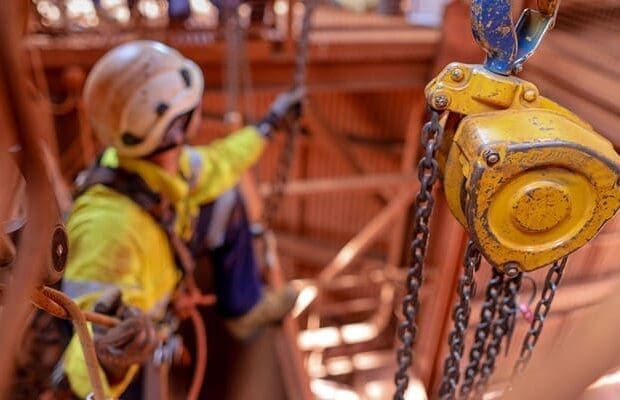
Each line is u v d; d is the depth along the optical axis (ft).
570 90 11.75
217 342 12.38
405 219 29.58
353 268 32.37
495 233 3.91
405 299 4.69
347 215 32.32
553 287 4.64
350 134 29.48
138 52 7.67
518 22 4.07
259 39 20.20
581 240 3.97
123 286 7.21
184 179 8.80
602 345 3.19
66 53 18.45
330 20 23.27
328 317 33.71
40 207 3.07
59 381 6.97
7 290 3.03
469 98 3.90
